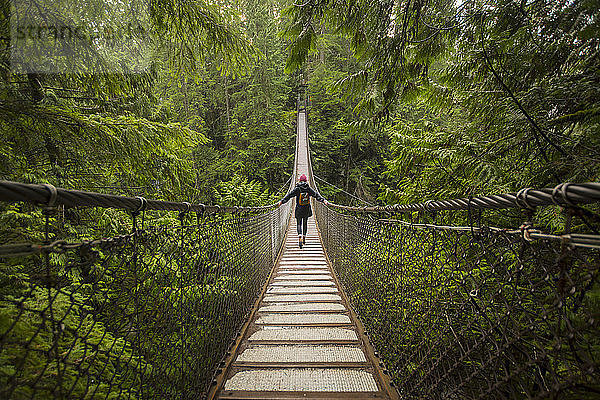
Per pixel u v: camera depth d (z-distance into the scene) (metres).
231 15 2.66
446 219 2.63
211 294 1.79
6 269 1.60
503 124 1.87
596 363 0.60
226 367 1.93
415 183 3.37
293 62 2.12
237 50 2.67
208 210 1.69
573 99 1.43
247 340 2.36
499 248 0.87
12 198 0.58
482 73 1.98
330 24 2.02
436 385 1.25
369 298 2.49
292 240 7.59
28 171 2.46
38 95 2.55
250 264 3.06
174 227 1.27
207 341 1.73
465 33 1.85
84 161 2.88
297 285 3.93
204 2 2.43
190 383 1.49
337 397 1.67
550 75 1.61
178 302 1.37
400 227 1.79
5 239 2.11
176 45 2.61
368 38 2.03
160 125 2.79
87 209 2.95
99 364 1.18
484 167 2.04
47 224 0.67
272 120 19.91
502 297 0.86
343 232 3.91
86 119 2.31
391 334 1.88
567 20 1.30
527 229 0.73
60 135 2.28
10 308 0.85
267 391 1.72
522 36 1.58
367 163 19.80
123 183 3.52
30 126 2.18
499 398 0.92
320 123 22.50
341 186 20.98
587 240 0.57
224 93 19.64
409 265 1.62
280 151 20.73
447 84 2.18
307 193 5.78
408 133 3.77
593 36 1.23
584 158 1.36
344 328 2.60
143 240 1.06
